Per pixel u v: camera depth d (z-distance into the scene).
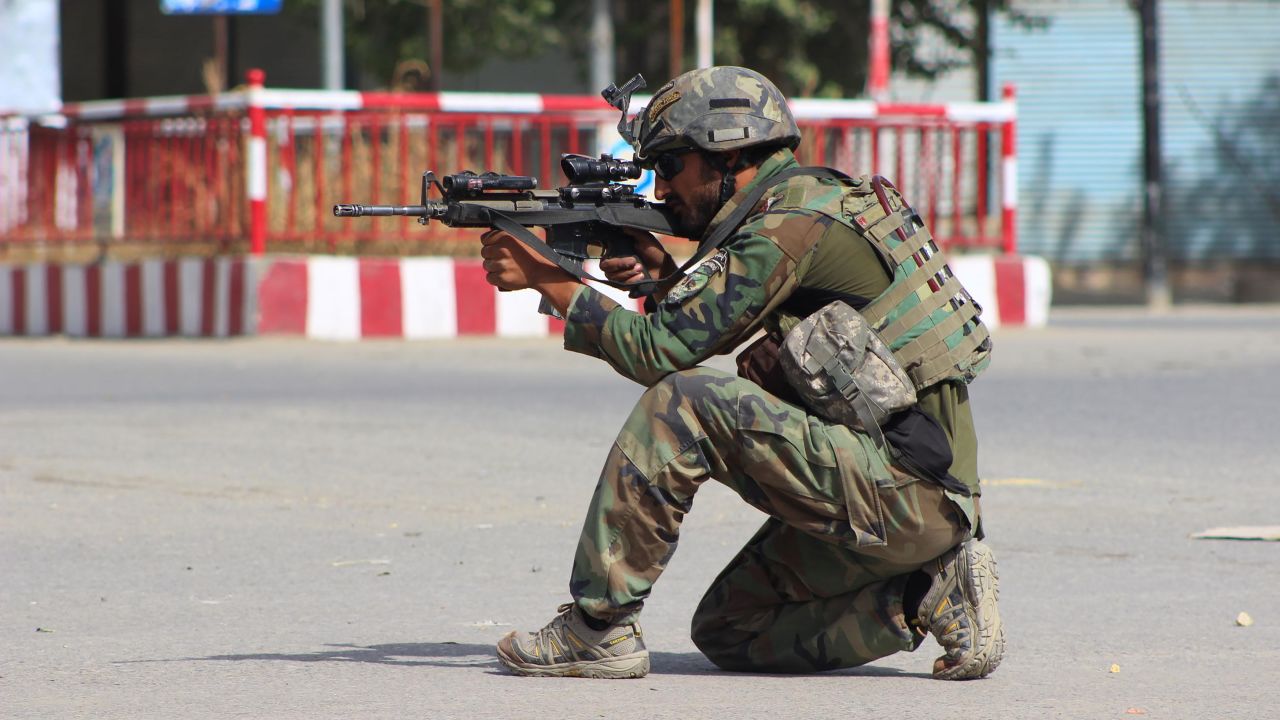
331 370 24.97
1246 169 61.97
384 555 11.67
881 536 7.72
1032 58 60.81
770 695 7.79
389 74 53.66
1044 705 7.58
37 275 34.22
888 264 7.77
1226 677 8.19
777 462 7.62
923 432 7.71
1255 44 61.53
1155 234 52.12
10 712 7.38
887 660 8.75
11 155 34.78
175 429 18.38
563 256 7.91
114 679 8.05
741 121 7.82
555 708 7.47
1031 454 16.62
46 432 18.12
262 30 61.06
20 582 10.69
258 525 12.80
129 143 32.53
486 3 50.88
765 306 7.71
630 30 53.47
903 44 57.66
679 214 8.08
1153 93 51.75
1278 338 31.75
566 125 31.61
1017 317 33.91
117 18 62.16
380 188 31.27
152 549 11.85
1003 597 10.33
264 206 30.00
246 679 8.05
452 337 30.69
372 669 8.30
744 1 52.44
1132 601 10.20
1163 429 18.45
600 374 24.47
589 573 7.96
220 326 30.30
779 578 8.24
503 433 18.02
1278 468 15.67
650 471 7.74
